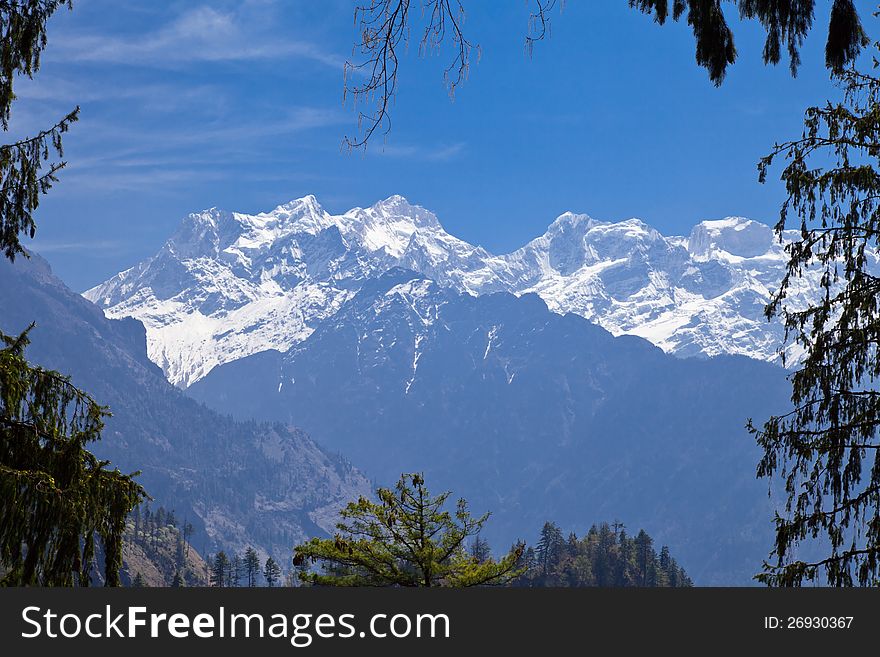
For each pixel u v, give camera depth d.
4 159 11.80
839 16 9.07
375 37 7.48
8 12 11.45
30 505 10.71
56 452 11.22
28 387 11.11
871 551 13.57
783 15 9.13
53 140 12.02
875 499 13.82
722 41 9.26
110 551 11.48
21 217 11.91
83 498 11.12
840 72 9.43
